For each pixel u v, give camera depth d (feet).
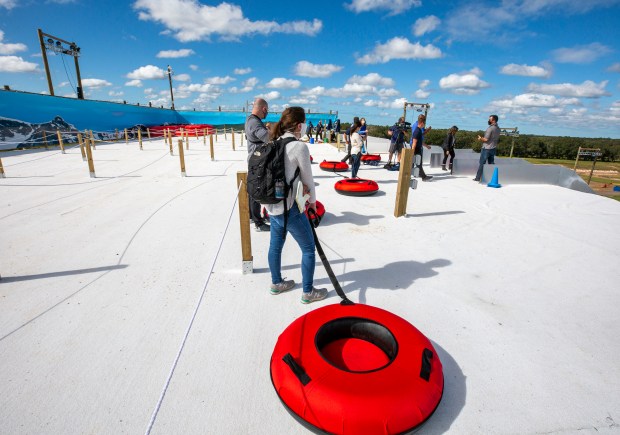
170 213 17.48
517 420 5.61
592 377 6.58
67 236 14.02
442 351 7.27
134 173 30.48
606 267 11.54
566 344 7.55
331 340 6.55
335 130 79.66
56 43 82.07
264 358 7.08
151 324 8.18
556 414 5.73
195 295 9.52
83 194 21.72
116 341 7.57
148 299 9.30
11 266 11.27
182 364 6.89
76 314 8.58
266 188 7.38
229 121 138.41
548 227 15.78
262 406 5.90
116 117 83.87
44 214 17.13
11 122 53.42
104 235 14.16
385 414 4.80
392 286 10.10
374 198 21.27
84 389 6.24
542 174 26.71
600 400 6.04
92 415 5.70
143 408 5.84
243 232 10.24
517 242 13.84
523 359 7.06
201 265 11.44
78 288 9.86
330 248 13.06
